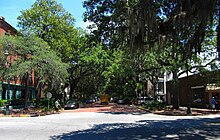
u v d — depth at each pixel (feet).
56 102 122.62
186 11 31.99
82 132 45.65
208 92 112.98
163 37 35.53
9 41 96.43
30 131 48.29
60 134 43.75
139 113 100.17
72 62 152.46
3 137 41.16
